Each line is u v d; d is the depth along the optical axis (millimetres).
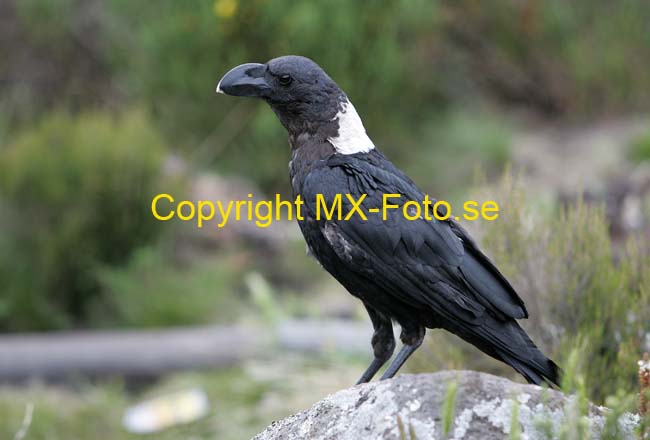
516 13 17031
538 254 5922
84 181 10352
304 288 11086
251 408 8023
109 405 8492
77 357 9031
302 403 7754
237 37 13539
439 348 6129
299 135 5176
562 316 5805
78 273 10305
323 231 4832
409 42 15195
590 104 17344
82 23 16734
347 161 4973
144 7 14641
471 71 17172
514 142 15414
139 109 12875
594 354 5496
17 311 10141
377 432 3746
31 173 10227
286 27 13352
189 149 13797
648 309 5625
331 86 5125
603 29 17641
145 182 10594
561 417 3678
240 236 11656
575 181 13422
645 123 16406
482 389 3758
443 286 4668
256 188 13398
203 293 10242
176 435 7902
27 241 10266
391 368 4828
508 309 4633
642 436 3689
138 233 10609
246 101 13891
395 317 4863
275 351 8852
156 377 9062
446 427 3408
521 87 17453
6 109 16016
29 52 16828
